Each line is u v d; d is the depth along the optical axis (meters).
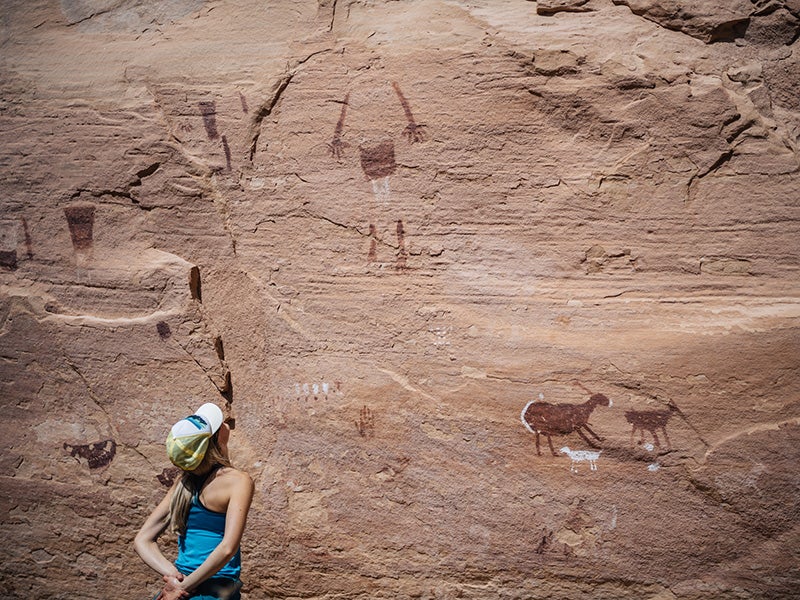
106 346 3.73
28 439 3.87
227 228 3.63
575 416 3.31
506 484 3.39
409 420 3.47
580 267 3.32
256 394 3.62
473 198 3.40
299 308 3.57
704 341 3.19
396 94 3.45
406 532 3.50
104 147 3.71
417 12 3.52
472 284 3.41
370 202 3.49
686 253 3.24
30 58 3.85
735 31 3.23
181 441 2.79
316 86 3.52
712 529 3.23
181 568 2.81
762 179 3.17
